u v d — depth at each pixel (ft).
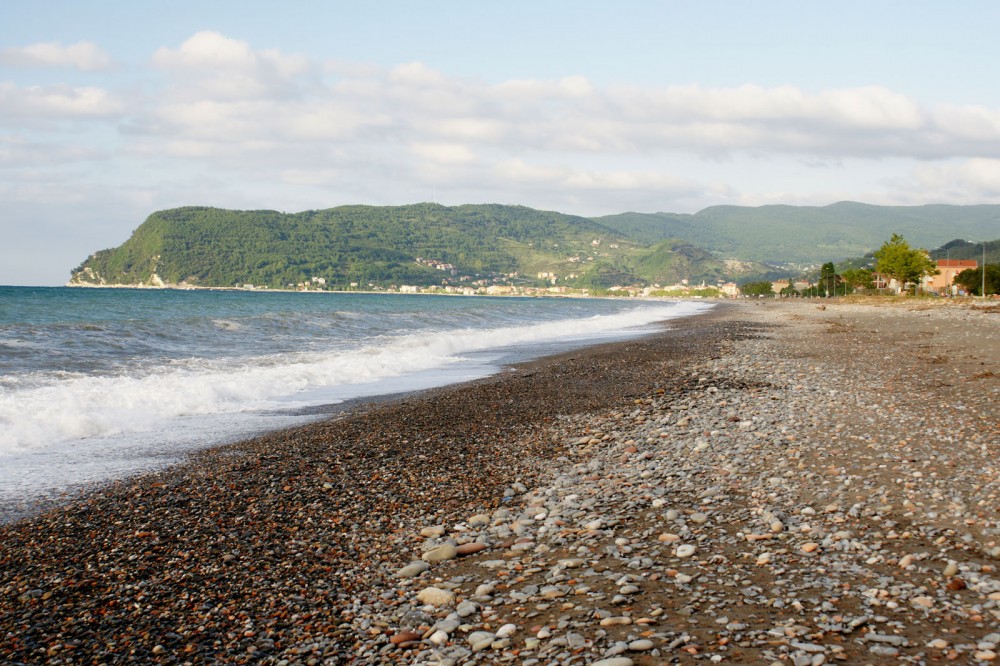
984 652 15.52
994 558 21.26
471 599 20.15
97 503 29.96
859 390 55.21
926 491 27.99
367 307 260.01
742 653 16.01
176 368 71.46
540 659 16.29
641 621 17.84
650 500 28.96
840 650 15.90
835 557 21.86
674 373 71.36
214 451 39.63
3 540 25.49
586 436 42.09
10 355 74.69
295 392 62.64
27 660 17.06
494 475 34.09
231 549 24.56
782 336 127.54
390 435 43.45
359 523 27.37
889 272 443.32
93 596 20.75
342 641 17.97
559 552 23.67
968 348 89.76
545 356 95.20
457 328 152.56
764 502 27.86
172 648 17.66
